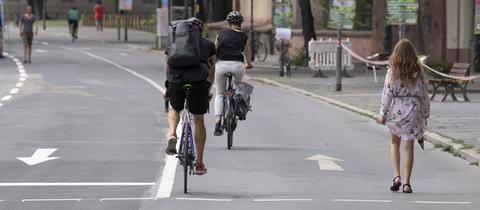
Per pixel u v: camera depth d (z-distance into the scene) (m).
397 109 25.44
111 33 156.50
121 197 24.03
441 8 80.25
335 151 34.78
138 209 22.27
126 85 63.75
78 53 102.81
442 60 79.06
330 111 50.31
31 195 24.28
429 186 27.05
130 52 109.12
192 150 25.05
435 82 55.41
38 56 94.56
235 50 34.72
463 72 55.09
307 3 86.56
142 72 77.25
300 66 86.56
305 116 47.38
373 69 73.38
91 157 31.59
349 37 91.44
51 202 23.19
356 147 36.12
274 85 68.56
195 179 27.41
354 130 41.84
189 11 117.69
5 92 56.84
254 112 48.78
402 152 34.72
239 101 34.75
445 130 40.03
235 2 120.69
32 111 46.66
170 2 115.81
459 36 80.00
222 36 34.69
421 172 30.16
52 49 109.25
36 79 66.56
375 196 24.78
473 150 33.81
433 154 34.69
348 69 75.44
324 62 74.62
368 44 90.44
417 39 81.06
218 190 25.56
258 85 68.94
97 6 165.25
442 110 49.12
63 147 34.09
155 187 25.75
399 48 25.39
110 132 38.84
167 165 29.78
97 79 68.25
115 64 86.94
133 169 29.05
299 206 22.94
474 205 23.33
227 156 32.53
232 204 23.17
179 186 26.08
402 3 58.19
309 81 70.94
